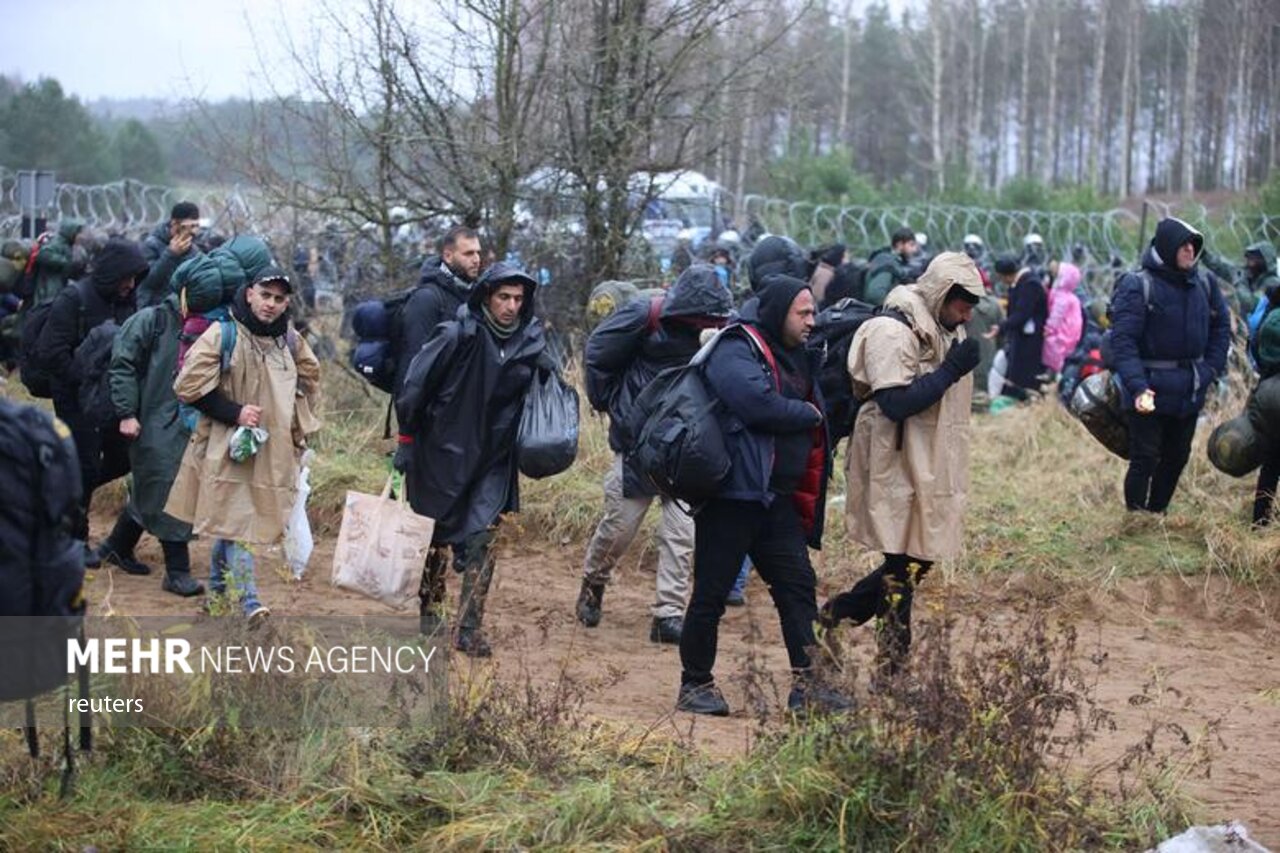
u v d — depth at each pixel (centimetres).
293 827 523
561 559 1070
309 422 806
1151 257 1022
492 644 755
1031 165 6331
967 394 727
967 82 6153
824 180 2920
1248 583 993
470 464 773
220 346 771
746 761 572
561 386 788
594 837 524
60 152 3450
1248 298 1452
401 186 1370
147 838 511
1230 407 1258
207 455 776
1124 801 573
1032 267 1784
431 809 540
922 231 2345
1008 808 520
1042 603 743
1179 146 6406
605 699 729
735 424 680
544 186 1355
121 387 888
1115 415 1054
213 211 1490
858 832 523
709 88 1352
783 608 699
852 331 752
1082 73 6562
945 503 716
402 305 809
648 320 838
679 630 869
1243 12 5062
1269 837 571
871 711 550
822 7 1661
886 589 691
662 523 870
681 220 1520
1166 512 1090
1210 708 786
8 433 464
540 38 1329
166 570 921
